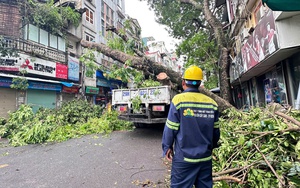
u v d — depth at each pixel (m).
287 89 5.60
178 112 1.96
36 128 6.42
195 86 2.10
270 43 4.67
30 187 3.01
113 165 3.92
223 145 3.19
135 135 6.92
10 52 10.50
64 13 14.41
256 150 2.75
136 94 6.59
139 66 7.33
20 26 11.52
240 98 12.76
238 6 8.41
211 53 10.21
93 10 18.86
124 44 8.41
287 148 2.57
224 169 2.79
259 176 2.24
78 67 15.59
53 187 2.99
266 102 7.78
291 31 4.10
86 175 3.43
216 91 13.67
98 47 8.38
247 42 6.84
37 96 12.39
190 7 13.41
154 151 4.89
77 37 15.91
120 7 25.95
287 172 2.16
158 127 8.36
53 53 13.27
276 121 3.00
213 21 9.76
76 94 15.75
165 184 2.98
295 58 5.02
